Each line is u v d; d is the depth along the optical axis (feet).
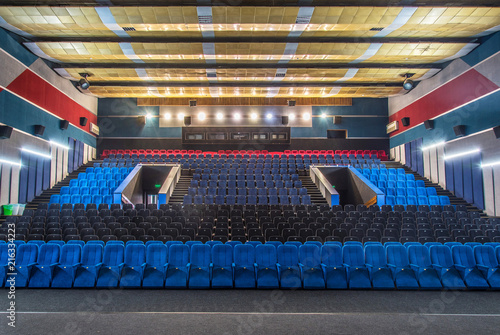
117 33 36.19
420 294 20.51
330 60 43.57
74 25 33.81
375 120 63.67
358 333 14.89
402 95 58.34
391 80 49.93
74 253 22.02
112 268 21.16
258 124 62.85
